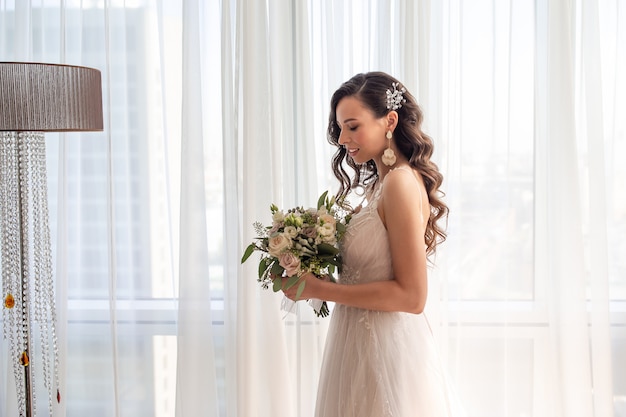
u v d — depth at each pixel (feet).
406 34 8.97
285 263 6.55
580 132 9.15
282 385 9.30
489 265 9.29
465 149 9.23
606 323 9.04
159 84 9.51
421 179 6.86
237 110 9.14
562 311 9.06
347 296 6.47
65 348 9.44
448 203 9.18
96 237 9.66
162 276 9.68
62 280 9.36
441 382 6.85
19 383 8.59
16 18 9.33
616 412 9.41
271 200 9.25
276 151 9.17
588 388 9.04
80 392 9.87
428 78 9.00
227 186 9.25
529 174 9.14
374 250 6.59
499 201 9.24
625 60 9.09
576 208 8.94
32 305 9.43
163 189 9.61
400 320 6.68
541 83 9.10
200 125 9.27
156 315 9.71
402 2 8.98
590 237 9.05
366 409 6.49
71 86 7.30
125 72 9.49
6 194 8.13
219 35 9.45
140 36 9.43
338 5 9.22
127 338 9.75
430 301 9.07
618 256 9.27
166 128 9.48
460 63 9.14
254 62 9.11
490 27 9.15
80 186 9.61
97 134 9.56
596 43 8.89
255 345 9.26
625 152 9.17
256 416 9.29
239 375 9.24
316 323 9.29
